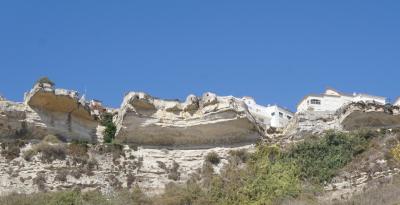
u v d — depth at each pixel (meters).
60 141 71.81
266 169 70.50
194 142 75.25
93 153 71.06
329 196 66.06
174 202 66.50
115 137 75.00
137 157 72.56
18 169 67.75
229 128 74.88
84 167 69.69
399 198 60.50
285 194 66.12
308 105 112.44
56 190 67.31
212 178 70.50
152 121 74.56
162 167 72.50
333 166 69.44
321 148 71.50
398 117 75.19
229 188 68.25
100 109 86.69
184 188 69.25
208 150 74.50
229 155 73.88
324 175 68.44
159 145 74.81
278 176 68.88
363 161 68.81
